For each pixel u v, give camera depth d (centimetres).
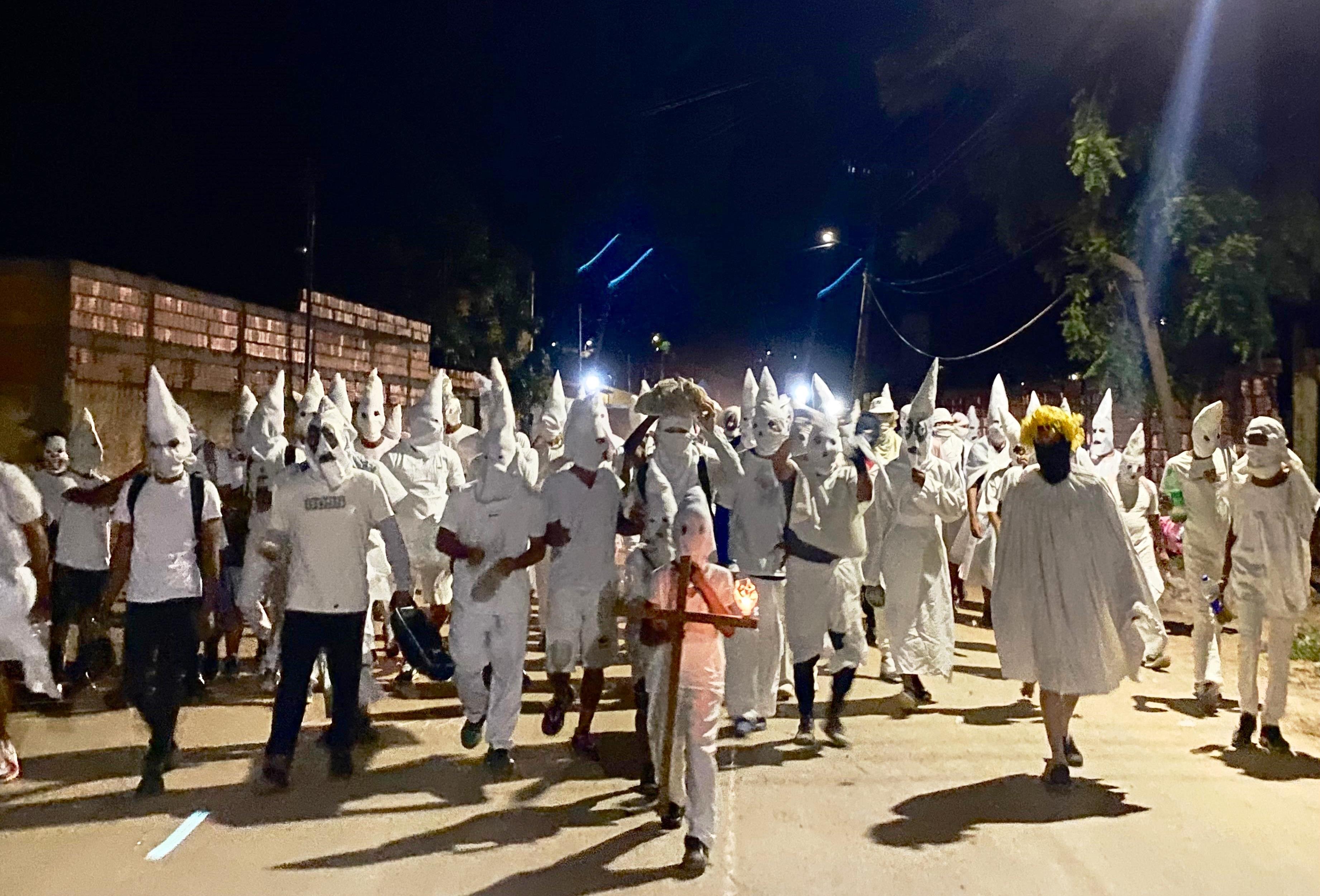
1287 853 558
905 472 849
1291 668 1033
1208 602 871
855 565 764
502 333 2797
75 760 698
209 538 655
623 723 809
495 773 672
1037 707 866
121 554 640
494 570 672
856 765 706
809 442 751
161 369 1433
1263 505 747
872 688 940
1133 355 1738
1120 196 1697
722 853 553
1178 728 808
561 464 990
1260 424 745
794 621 750
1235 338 1551
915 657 838
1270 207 1553
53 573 853
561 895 503
